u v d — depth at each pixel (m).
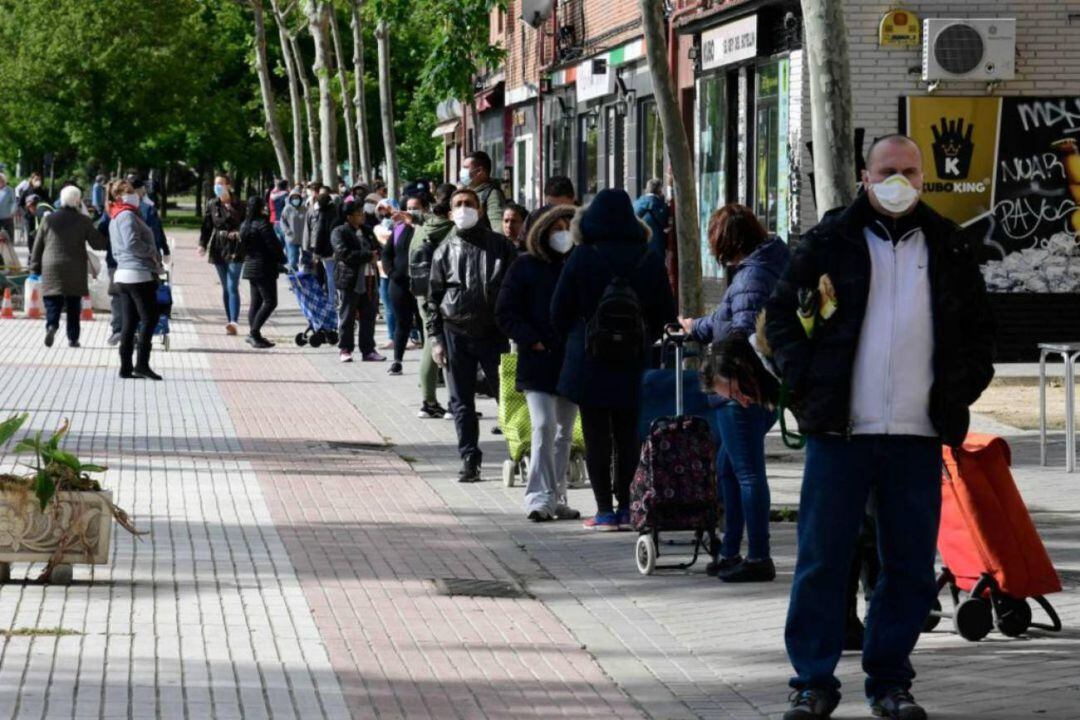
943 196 30.94
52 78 100.50
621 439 16.19
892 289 9.63
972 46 30.25
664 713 10.01
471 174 23.73
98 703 9.78
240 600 12.80
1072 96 30.86
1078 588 13.47
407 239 30.53
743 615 12.70
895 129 30.72
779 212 33.62
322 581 13.65
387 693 10.28
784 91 33.34
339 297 33.50
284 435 22.77
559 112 57.53
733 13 35.06
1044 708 9.99
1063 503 17.42
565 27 54.38
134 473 19.06
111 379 29.25
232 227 39.72
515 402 18.91
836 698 9.80
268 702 9.95
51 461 13.11
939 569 13.80
